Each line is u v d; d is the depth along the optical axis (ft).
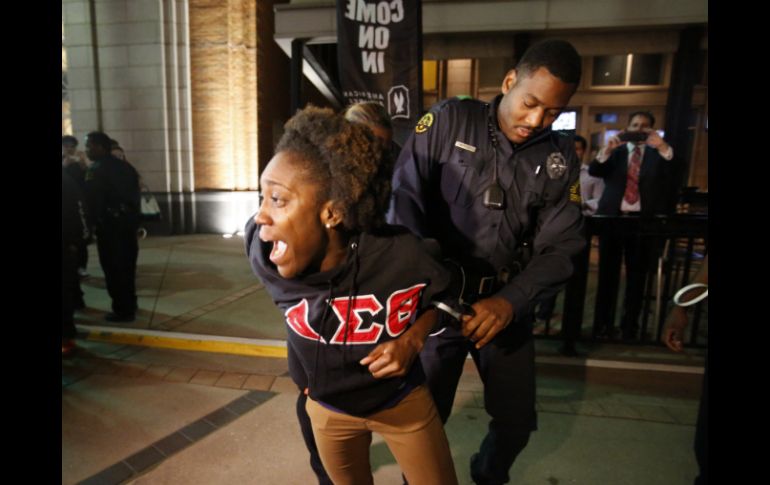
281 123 31.81
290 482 6.38
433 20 20.42
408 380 3.61
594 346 10.78
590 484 6.31
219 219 28.25
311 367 3.51
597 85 30.09
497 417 5.10
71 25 26.78
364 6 14.29
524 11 19.83
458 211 4.79
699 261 14.57
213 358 10.32
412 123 14.82
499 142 4.58
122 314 12.55
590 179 14.92
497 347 4.90
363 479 4.22
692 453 6.98
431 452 3.75
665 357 10.11
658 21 19.43
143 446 7.12
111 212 11.97
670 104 22.04
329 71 24.27
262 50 28.30
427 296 3.44
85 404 8.34
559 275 4.39
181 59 26.99
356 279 3.17
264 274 3.35
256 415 8.03
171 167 27.66
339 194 2.84
